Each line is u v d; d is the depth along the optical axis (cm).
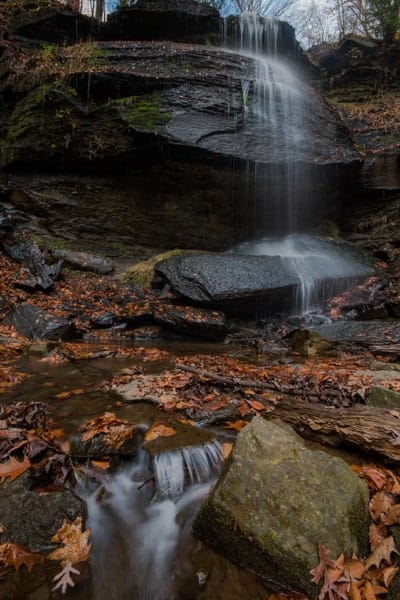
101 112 1006
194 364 520
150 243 1099
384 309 789
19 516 200
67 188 1062
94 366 514
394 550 189
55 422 320
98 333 735
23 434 273
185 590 184
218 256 916
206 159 1027
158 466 264
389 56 1486
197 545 211
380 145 1254
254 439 237
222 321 767
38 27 1185
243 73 1138
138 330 770
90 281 903
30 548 189
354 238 1198
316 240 1161
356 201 1259
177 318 762
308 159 1109
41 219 1036
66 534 199
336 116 1294
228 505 205
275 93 1152
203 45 1282
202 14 1287
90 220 1064
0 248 919
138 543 213
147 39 1305
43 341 615
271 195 1130
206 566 197
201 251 1053
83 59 1033
